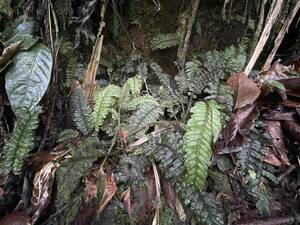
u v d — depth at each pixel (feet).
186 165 1.00
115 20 1.26
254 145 1.14
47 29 1.18
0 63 1.08
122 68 1.30
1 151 1.17
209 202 1.03
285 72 1.23
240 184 1.15
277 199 1.18
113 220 1.07
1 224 1.07
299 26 1.34
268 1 1.28
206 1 1.26
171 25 1.28
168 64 1.32
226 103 1.15
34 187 1.10
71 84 1.24
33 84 1.09
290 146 1.21
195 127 1.02
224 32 1.31
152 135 1.15
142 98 1.19
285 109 1.20
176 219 1.07
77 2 1.20
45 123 1.21
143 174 1.11
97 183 1.08
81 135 1.18
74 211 1.09
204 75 1.22
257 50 1.24
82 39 1.26
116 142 1.16
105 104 1.15
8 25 1.17
